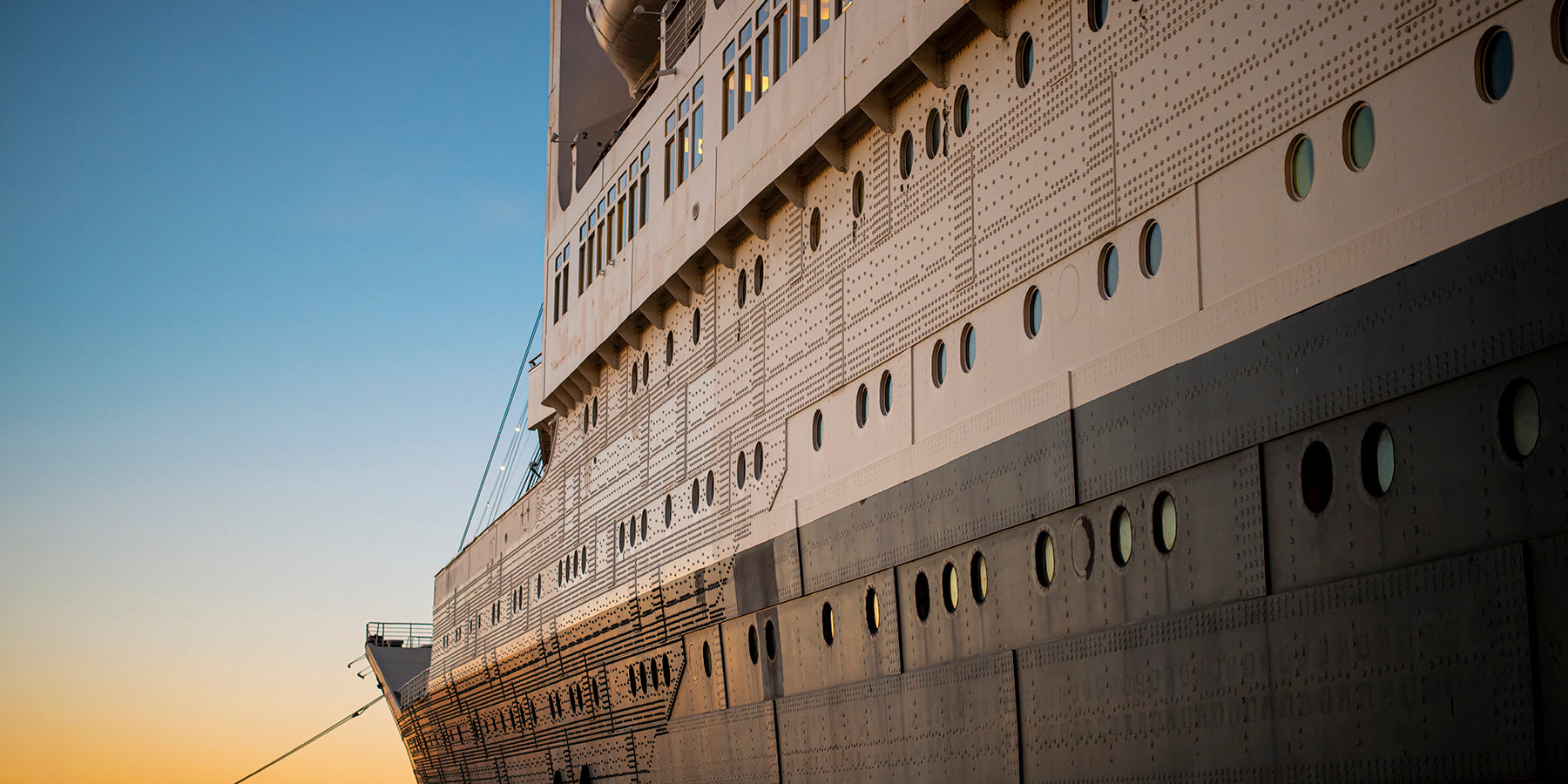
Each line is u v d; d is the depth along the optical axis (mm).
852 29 22484
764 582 25516
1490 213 11945
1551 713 11203
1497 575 11680
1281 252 14250
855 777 22031
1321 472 13625
